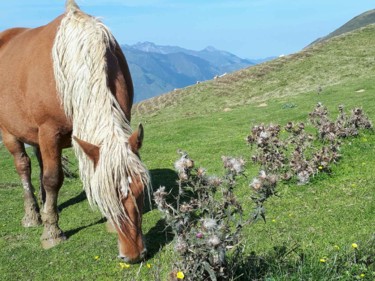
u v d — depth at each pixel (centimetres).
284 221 299
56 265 307
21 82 339
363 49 1684
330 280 205
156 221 347
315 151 423
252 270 221
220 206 210
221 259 200
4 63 372
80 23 299
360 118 468
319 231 274
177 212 206
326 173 369
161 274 244
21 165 400
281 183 370
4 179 629
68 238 353
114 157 239
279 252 242
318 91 1068
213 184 211
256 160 398
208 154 546
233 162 211
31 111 328
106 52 291
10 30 427
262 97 1475
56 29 324
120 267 282
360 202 308
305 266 217
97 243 329
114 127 257
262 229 290
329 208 309
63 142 331
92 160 246
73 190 504
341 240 255
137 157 247
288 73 1661
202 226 192
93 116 266
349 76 1428
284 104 938
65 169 554
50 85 310
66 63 291
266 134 362
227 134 693
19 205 473
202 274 200
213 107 1494
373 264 217
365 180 348
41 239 349
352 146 427
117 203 239
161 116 1502
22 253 340
